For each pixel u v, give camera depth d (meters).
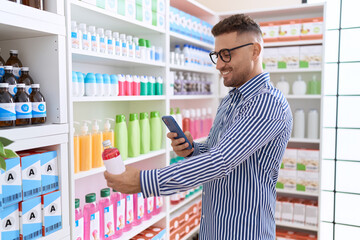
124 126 2.03
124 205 2.06
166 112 2.47
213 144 1.44
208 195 1.39
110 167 1.07
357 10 3.31
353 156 3.39
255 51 1.30
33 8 1.28
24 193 1.27
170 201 2.72
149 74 2.50
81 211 1.73
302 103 3.42
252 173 1.27
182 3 2.88
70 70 1.50
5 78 1.31
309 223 3.12
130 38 2.10
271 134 1.18
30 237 1.31
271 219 1.35
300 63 3.10
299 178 3.13
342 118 3.42
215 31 1.33
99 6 1.72
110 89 1.90
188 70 2.95
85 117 2.16
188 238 3.14
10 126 1.25
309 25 3.06
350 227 3.43
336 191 3.47
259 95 1.21
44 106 1.40
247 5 3.70
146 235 2.31
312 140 3.10
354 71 3.35
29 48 1.48
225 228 1.31
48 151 1.40
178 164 1.07
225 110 1.43
